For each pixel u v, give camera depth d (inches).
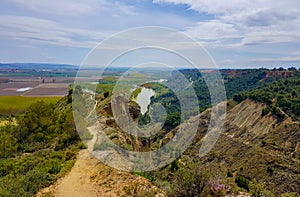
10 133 917.2
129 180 429.4
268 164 1397.6
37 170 505.0
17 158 688.4
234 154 1558.8
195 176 354.9
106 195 403.9
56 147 703.7
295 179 1226.6
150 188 398.6
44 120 922.1
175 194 343.6
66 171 501.7
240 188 417.4
